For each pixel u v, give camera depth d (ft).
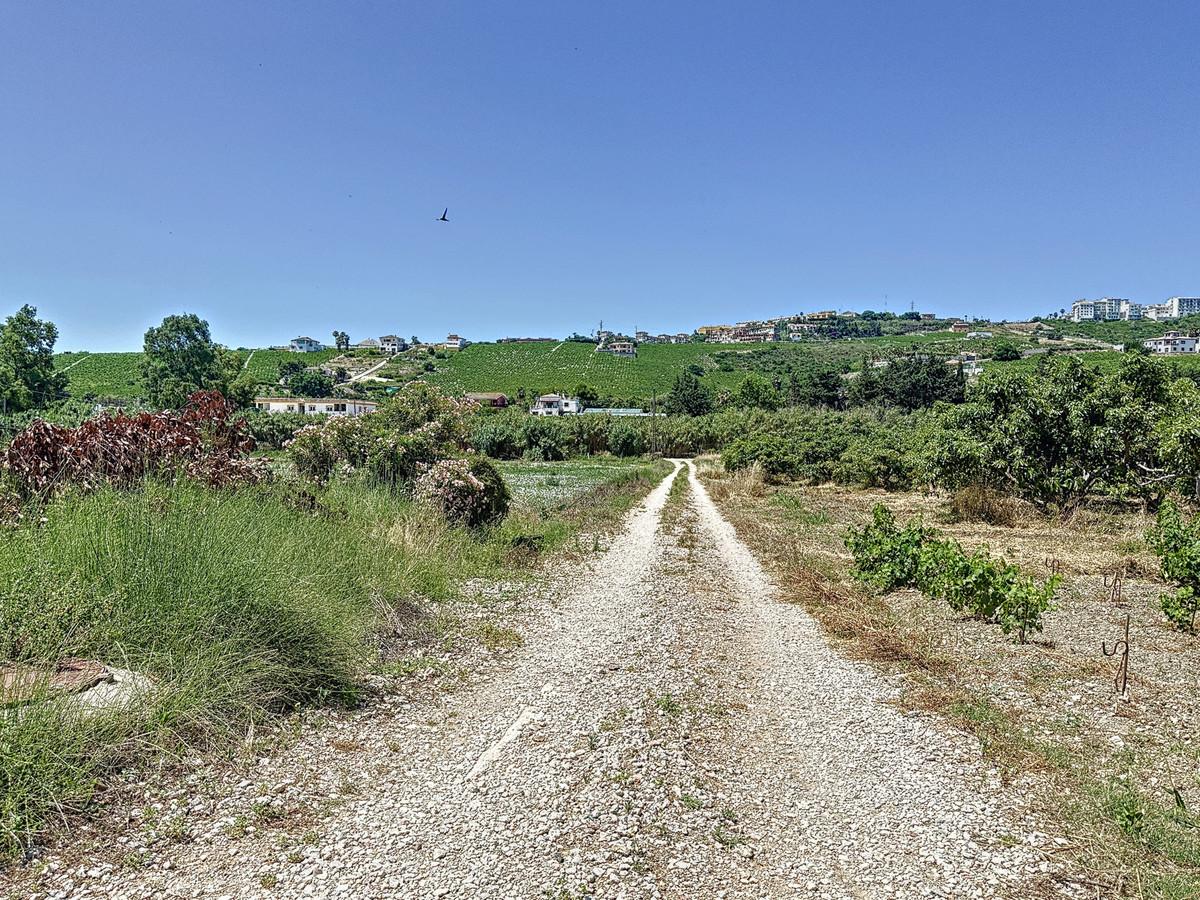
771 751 17.72
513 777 15.53
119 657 17.22
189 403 37.65
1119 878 12.56
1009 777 16.37
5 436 30.53
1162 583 37.37
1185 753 17.74
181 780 14.47
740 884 12.19
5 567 18.48
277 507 29.53
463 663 23.44
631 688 21.27
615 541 50.96
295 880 11.62
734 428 190.39
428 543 36.24
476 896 11.41
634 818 13.98
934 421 90.79
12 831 11.89
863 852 13.30
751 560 45.60
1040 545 50.19
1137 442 57.82
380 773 15.61
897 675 23.59
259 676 18.26
